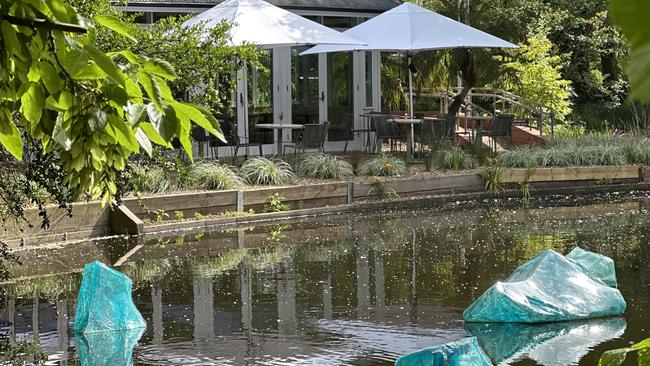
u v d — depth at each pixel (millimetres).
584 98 28750
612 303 8453
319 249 12336
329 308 8945
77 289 9891
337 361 7098
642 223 14086
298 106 20641
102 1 8578
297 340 7766
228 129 18141
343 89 21328
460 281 10109
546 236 13055
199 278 10469
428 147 19547
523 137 22641
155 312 8867
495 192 17516
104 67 1601
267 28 16594
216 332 8070
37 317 8680
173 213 14453
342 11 20766
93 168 1672
